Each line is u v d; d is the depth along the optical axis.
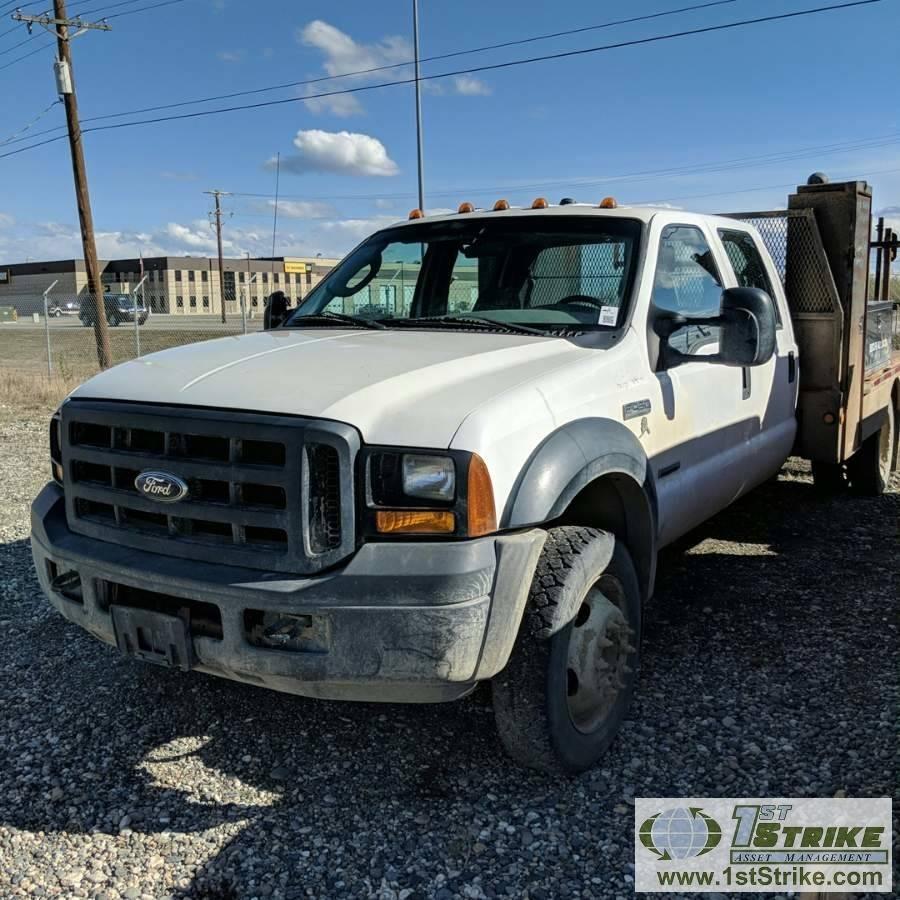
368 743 3.53
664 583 5.24
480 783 3.24
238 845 2.92
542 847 2.88
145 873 2.79
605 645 3.36
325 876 2.77
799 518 6.57
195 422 2.92
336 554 2.75
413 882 2.73
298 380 3.05
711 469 4.38
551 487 2.93
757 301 3.63
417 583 2.68
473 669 2.77
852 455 6.57
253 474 2.82
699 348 4.32
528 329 3.87
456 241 4.50
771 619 4.68
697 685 3.94
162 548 3.01
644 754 3.40
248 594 2.77
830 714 3.66
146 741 3.56
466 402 2.93
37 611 4.93
